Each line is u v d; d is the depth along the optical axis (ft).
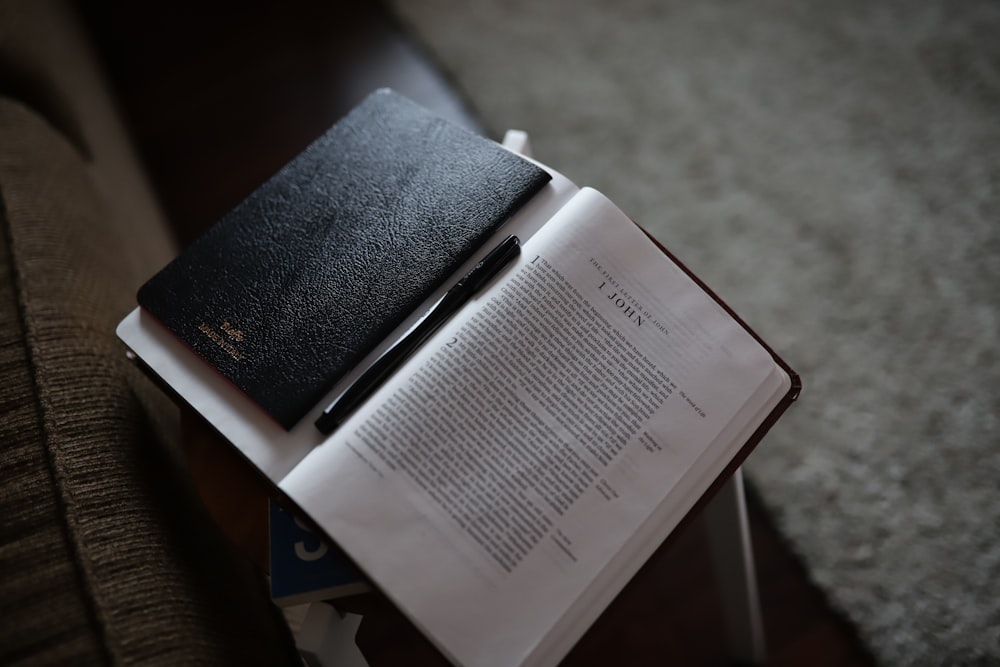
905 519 3.29
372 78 5.20
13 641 1.48
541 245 1.70
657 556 1.55
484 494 1.52
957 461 3.39
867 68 4.59
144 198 4.24
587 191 1.74
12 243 2.20
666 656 3.20
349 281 1.74
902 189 4.15
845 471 3.43
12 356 1.91
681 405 1.60
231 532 1.74
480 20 5.31
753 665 3.10
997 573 3.13
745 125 4.54
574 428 1.58
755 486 3.43
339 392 1.64
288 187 1.90
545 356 1.62
